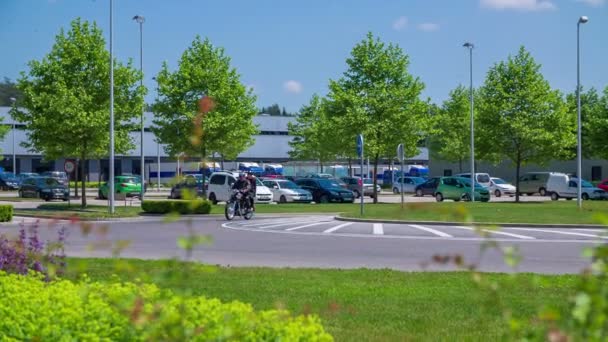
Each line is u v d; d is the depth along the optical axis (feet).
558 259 48.14
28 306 15.52
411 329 24.13
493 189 179.83
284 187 146.41
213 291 31.55
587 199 156.15
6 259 26.23
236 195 91.81
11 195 182.80
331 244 58.65
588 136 168.76
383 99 145.18
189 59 139.54
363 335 23.06
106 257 46.21
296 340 13.67
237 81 141.59
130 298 12.82
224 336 12.61
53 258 27.12
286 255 50.39
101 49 117.39
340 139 149.89
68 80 116.67
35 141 118.42
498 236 66.28
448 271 40.11
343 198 145.69
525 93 142.31
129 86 119.85
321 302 28.94
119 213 101.60
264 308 27.27
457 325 24.77
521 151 144.66
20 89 116.57
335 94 148.46
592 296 9.00
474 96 201.26
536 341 10.05
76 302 15.65
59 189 155.63
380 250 53.88
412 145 147.84
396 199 169.17
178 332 11.83
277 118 338.13
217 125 133.49
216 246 56.85
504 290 32.01
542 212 91.66
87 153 123.03
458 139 207.72
